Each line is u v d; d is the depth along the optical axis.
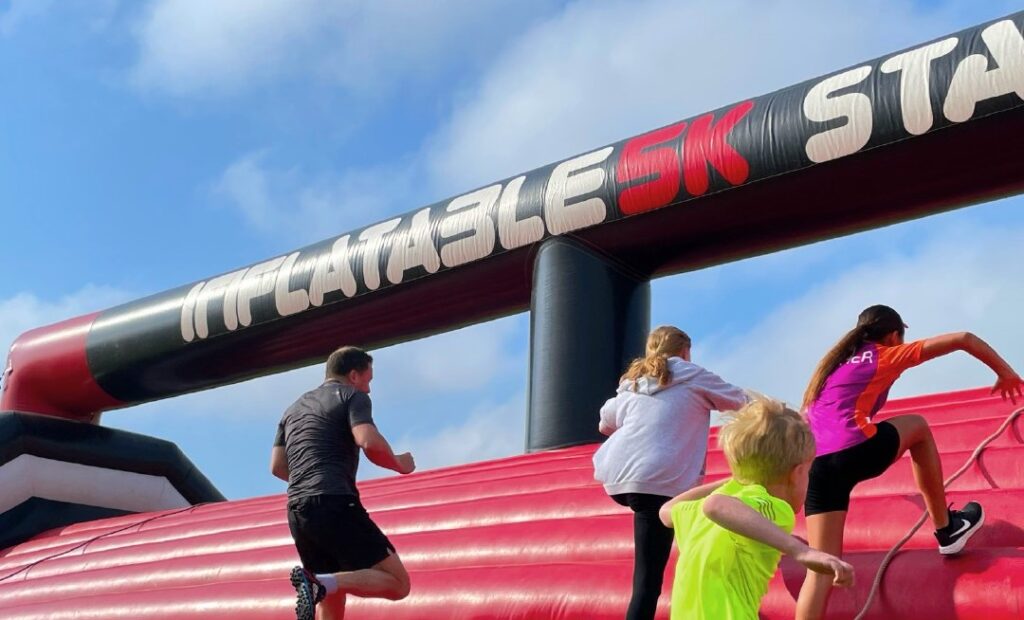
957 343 3.86
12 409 13.49
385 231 10.67
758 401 3.26
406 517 7.56
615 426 4.33
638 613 3.93
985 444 4.96
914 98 7.58
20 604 9.46
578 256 9.34
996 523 4.56
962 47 7.50
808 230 8.66
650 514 4.05
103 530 11.45
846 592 4.27
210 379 12.70
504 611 5.45
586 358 9.11
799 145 8.10
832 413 4.00
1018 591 3.85
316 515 4.73
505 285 10.05
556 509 6.68
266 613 6.79
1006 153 7.43
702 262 9.39
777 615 4.43
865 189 8.06
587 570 5.41
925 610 4.03
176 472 13.99
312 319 11.22
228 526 9.47
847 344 4.12
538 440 9.13
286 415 5.06
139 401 13.43
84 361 13.00
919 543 4.65
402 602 5.98
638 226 9.06
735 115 8.58
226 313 11.78
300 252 11.45
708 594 2.99
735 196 8.50
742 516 2.92
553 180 9.55
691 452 4.09
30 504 12.86
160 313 12.46
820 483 3.94
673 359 4.27
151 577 8.51
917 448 4.06
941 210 8.22
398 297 10.58
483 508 7.12
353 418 4.86
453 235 10.05
